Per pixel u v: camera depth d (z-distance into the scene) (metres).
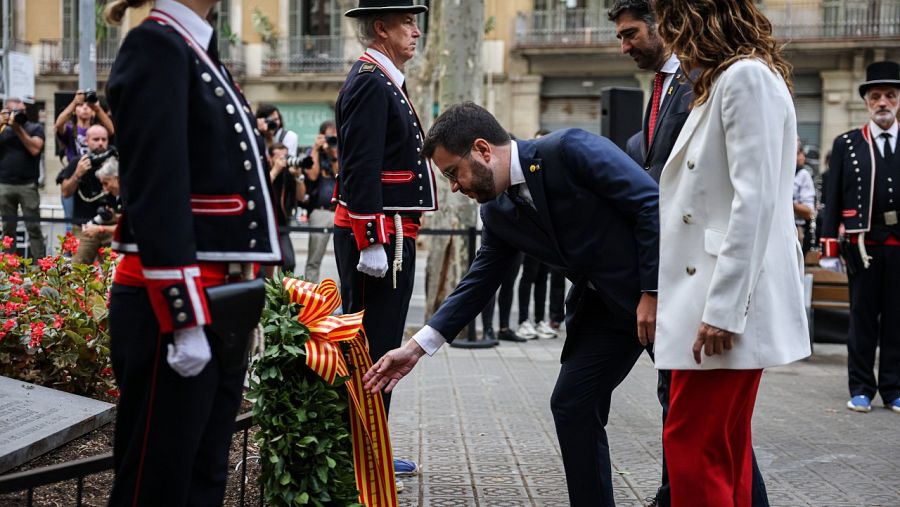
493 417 6.27
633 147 4.73
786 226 3.12
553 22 29.17
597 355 3.64
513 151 3.51
